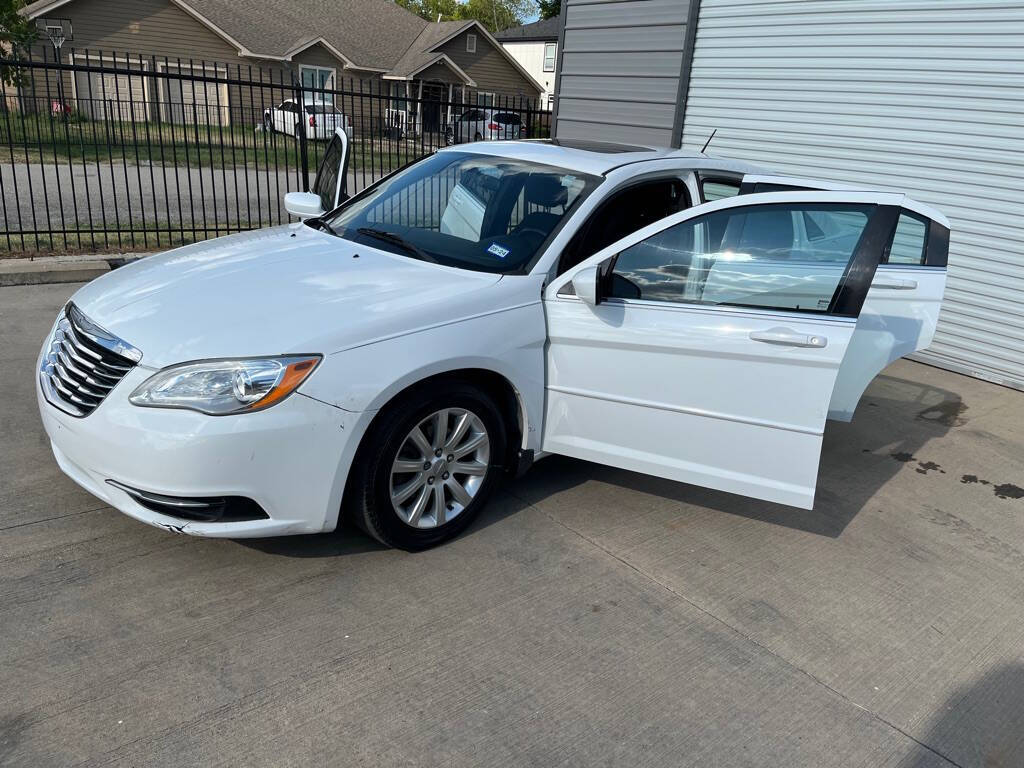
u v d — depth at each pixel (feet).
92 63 85.97
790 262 10.37
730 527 12.26
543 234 11.85
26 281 22.86
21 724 7.34
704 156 14.43
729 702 8.51
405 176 14.44
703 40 26.53
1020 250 20.26
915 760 7.97
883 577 11.25
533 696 8.31
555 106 32.45
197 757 7.16
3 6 66.13
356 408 9.23
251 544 10.55
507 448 11.76
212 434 8.59
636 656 9.08
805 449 10.35
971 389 20.57
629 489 13.15
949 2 20.44
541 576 10.46
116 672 8.09
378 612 9.41
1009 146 20.02
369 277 10.89
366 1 117.19
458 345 10.12
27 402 14.33
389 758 7.35
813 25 23.43
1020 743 8.31
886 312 13.82
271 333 9.18
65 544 10.13
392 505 10.09
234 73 95.86
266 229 14.03
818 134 23.95
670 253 10.87
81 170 50.29
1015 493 14.40
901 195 9.92
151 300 10.05
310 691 8.07
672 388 10.82
